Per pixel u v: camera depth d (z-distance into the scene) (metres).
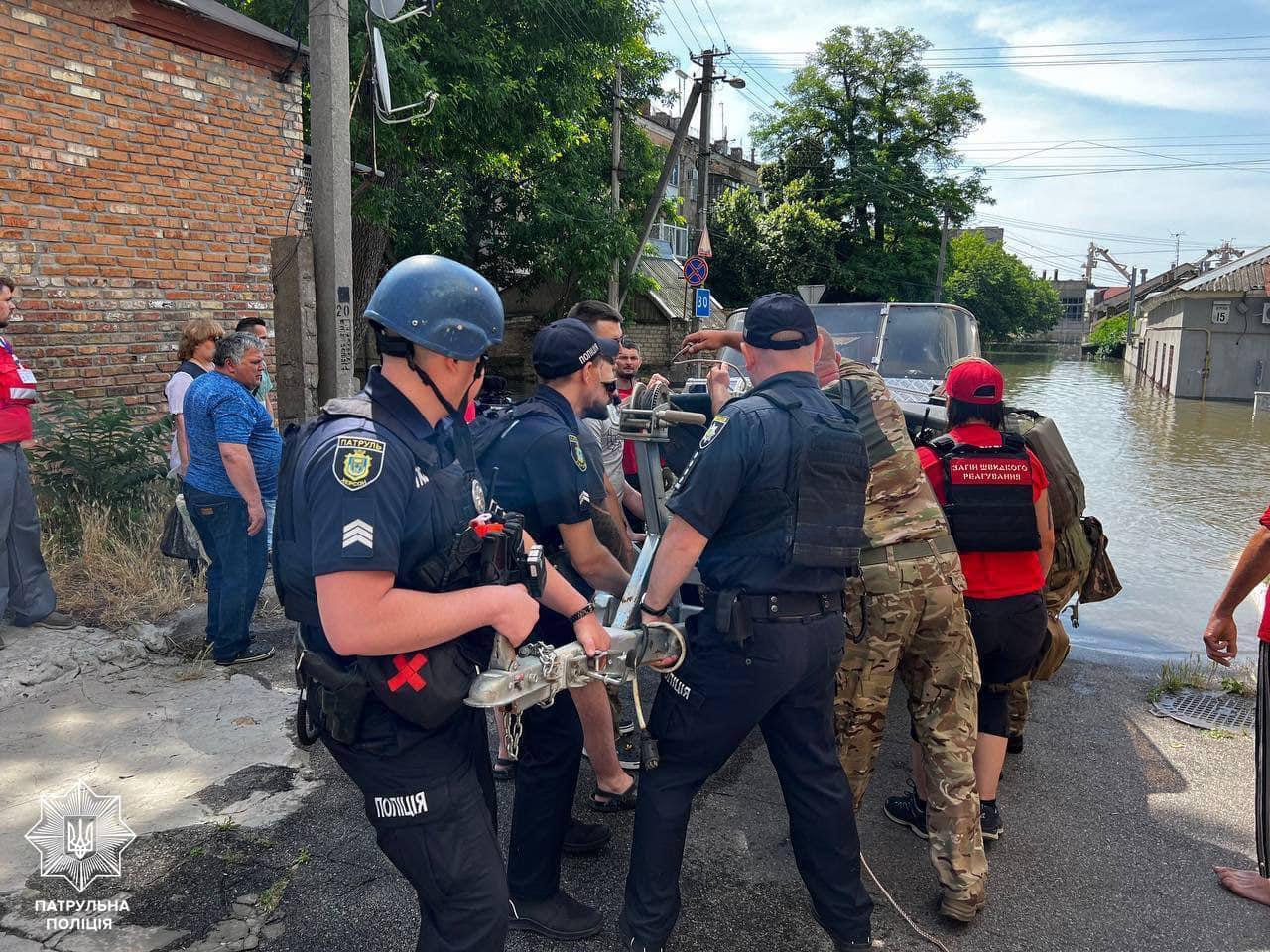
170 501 5.92
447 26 11.96
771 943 2.52
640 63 19.45
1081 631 5.75
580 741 2.47
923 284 38.72
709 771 2.35
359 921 2.50
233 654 4.17
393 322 1.60
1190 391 31.92
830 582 2.29
